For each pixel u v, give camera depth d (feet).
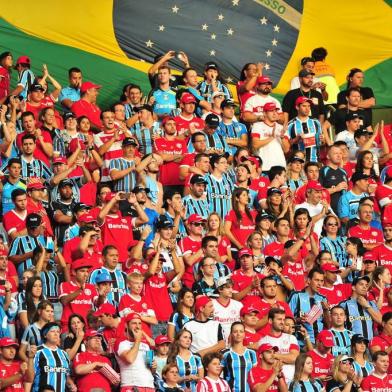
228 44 223.71
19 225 172.35
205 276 170.71
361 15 233.76
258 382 158.81
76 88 204.95
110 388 153.48
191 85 205.36
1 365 150.51
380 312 177.68
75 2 217.36
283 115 205.36
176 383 155.12
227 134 200.03
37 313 155.43
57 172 182.70
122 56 218.18
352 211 194.90
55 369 151.64
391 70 232.73
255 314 164.86
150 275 167.84
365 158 199.62
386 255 186.80
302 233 182.80
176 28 221.46
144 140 194.90
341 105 212.43
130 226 176.45
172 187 191.01
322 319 173.37
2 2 214.28
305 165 195.62
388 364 167.22
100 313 156.46
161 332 167.73
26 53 212.84
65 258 168.66
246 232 182.50
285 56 226.79
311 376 164.45
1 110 187.11
